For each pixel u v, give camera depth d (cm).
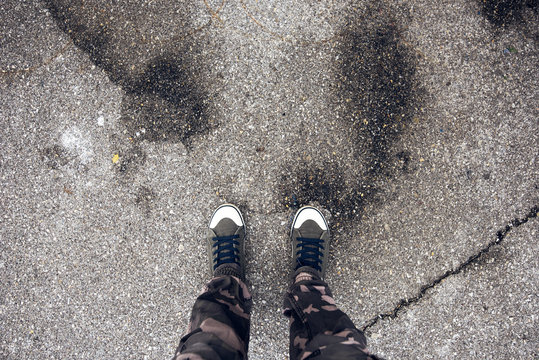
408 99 188
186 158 188
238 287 170
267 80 188
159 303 189
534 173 189
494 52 189
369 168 188
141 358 188
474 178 189
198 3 187
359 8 187
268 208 189
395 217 188
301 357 139
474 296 189
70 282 190
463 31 189
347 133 188
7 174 191
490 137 189
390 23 188
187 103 188
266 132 188
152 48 189
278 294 188
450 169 189
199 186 188
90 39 189
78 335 190
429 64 189
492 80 189
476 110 189
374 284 189
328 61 188
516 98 189
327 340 135
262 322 188
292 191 188
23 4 190
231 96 188
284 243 188
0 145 191
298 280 175
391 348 188
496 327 189
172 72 188
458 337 189
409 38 188
